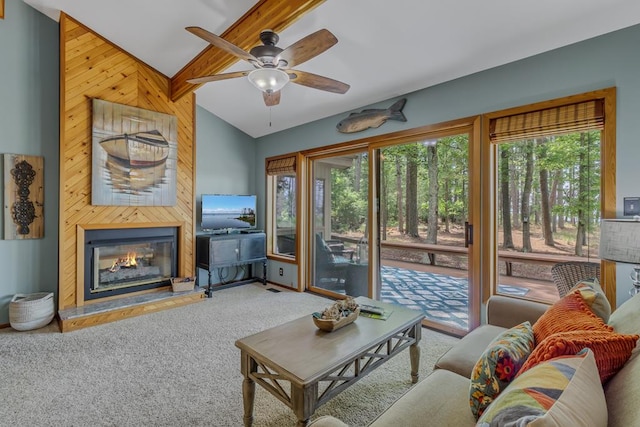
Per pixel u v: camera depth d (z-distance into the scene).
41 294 3.43
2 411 1.91
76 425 1.80
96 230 3.62
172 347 2.79
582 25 2.27
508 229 2.92
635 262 1.70
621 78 2.24
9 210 3.32
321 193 4.61
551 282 2.69
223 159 5.09
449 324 3.24
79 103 3.46
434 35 2.59
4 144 3.30
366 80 3.35
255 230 5.25
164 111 4.12
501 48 2.61
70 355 2.63
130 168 3.79
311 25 2.70
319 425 1.04
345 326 2.03
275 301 4.19
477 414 1.17
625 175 2.23
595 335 1.01
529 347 1.25
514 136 2.72
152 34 3.41
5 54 3.30
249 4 2.70
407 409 1.24
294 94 3.94
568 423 0.65
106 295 3.69
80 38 3.46
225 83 4.04
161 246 4.23
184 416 1.89
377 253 3.86
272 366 1.56
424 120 3.32
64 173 3.37
